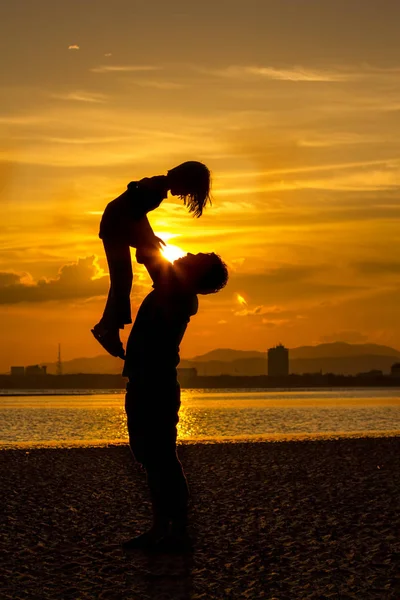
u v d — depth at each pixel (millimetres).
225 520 9758
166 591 6453
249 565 7340
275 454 18984
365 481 13703
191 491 12430
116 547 8180
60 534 8938
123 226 7062
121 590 6492
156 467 7734
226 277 7645
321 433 29422
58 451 20734
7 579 6871
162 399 7578
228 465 16422
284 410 54469
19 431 32500
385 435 27031
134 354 7566
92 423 39000
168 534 7949
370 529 9133
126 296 7191
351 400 82812
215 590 6480
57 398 108000
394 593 6371
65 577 6934
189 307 7605
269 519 9828
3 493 12484
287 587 6566
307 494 12078
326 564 7375
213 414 48219
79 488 13102
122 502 11484
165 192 7168
